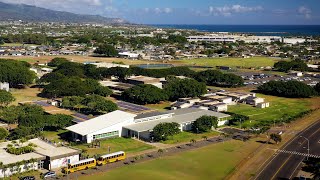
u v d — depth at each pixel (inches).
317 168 3371.1
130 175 3592.5
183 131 5221.5
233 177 3560.5
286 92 7726.4
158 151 4320.9
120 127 4943.4
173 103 6766.7
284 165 3878.0
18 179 3474.4
